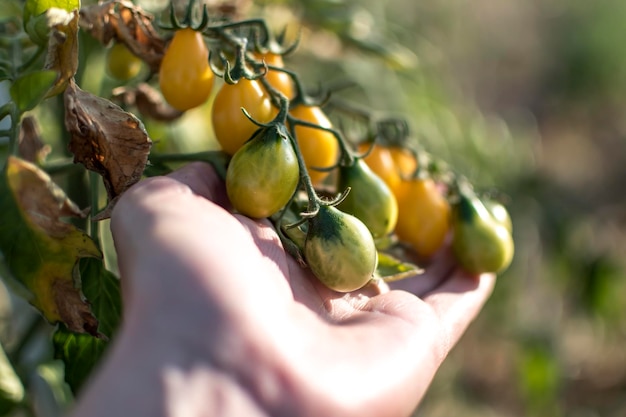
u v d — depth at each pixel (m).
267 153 0.39
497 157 0.82
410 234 0.49
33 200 0.36
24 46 0.44
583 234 0.91
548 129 1.69
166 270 0.33
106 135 0.38
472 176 0.72
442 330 0.41
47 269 0.37
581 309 1.02
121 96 0.47
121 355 0.31
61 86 0.37
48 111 0.54
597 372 1.12
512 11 1.83
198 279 0.32
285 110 0.40
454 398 1.02
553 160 1.58
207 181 0.41
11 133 0.37
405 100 0.69
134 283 0.33
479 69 1.71
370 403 0.35
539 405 0.91
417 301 0.42
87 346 0.40
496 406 1.08
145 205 0.35
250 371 0.32
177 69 0.41
